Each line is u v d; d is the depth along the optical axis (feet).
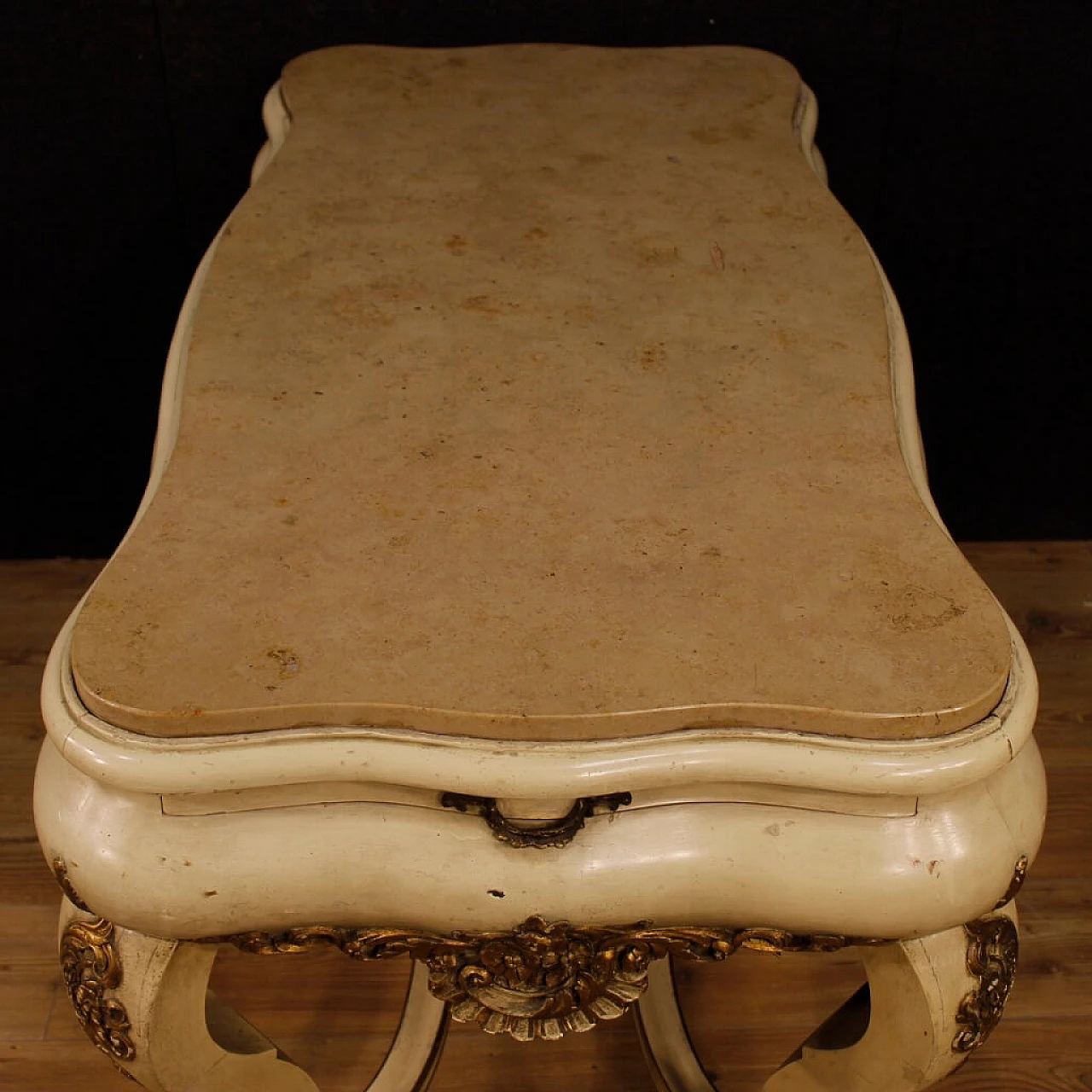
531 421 3.16
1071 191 5.62
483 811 2.62
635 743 2.47
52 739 2.59
